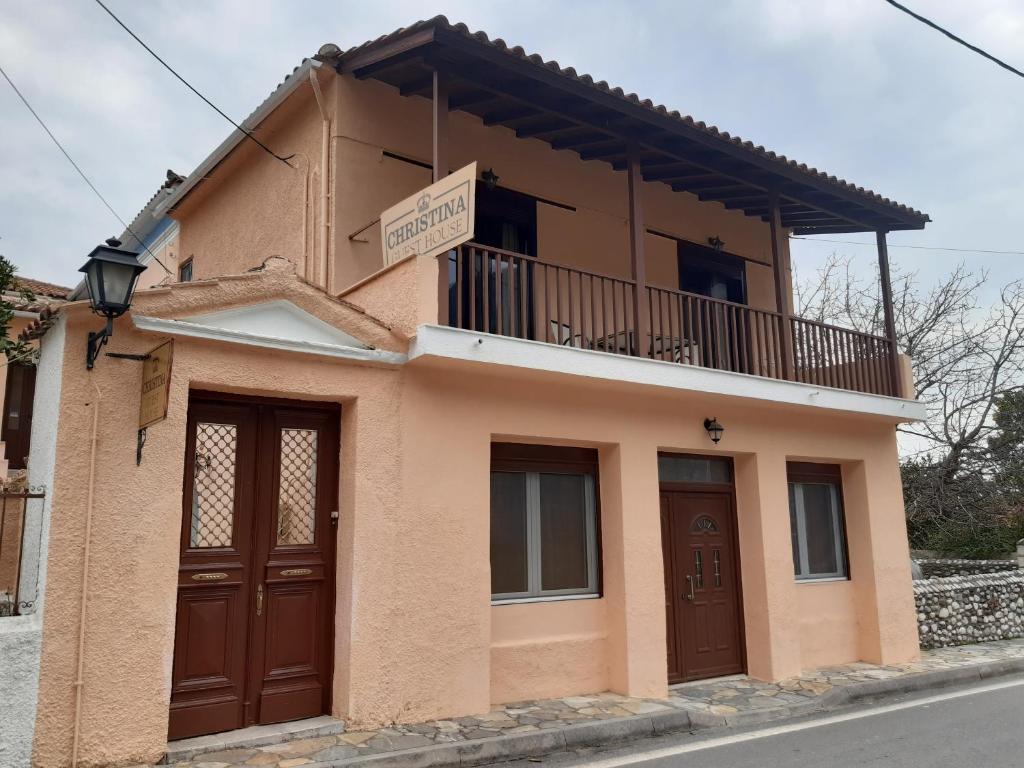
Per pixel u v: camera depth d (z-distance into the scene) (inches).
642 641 311.3
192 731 228.5
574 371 291.0
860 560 406.6
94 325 218.2
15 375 435.8
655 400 336.5
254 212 390.9
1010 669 390.9
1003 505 722.8
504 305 357.4
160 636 216.1
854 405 384.5
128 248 546.0
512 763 234.7
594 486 332.2
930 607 438.9
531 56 283.4
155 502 220.4
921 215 428.5
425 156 346.3
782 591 360.8
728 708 296.4
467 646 270.2
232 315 244.1
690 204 441.1
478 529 279.3
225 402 247.6
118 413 218.5
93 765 202.7
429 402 275.9
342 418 267.6
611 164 404.5
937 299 773.3
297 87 337.7
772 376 378.6
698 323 345.4
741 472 373.4
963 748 247.3
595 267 393.4
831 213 413.1
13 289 269.4
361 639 249.1
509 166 367.6
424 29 272.8
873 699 333.4
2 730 192.4
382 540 257.9
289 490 257.1
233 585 241.3
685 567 352.5
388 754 222.4
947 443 746.2
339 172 323.0
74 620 204.8
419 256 268.1
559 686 300.7
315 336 258.2
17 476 315.6
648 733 268.5
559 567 318.0
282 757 219.0
